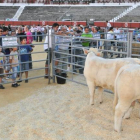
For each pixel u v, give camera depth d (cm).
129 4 4766
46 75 888
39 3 5416
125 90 443
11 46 796
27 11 5188
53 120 549
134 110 591
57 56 902
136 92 439
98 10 4791
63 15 4828
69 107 629
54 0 5375
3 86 841
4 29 912
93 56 607
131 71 442
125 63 539
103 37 1340
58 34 899
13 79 830
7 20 4191
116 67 546
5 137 484
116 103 480
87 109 608
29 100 694
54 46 864
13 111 612
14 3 5509
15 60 830
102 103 646
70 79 840
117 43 1353
